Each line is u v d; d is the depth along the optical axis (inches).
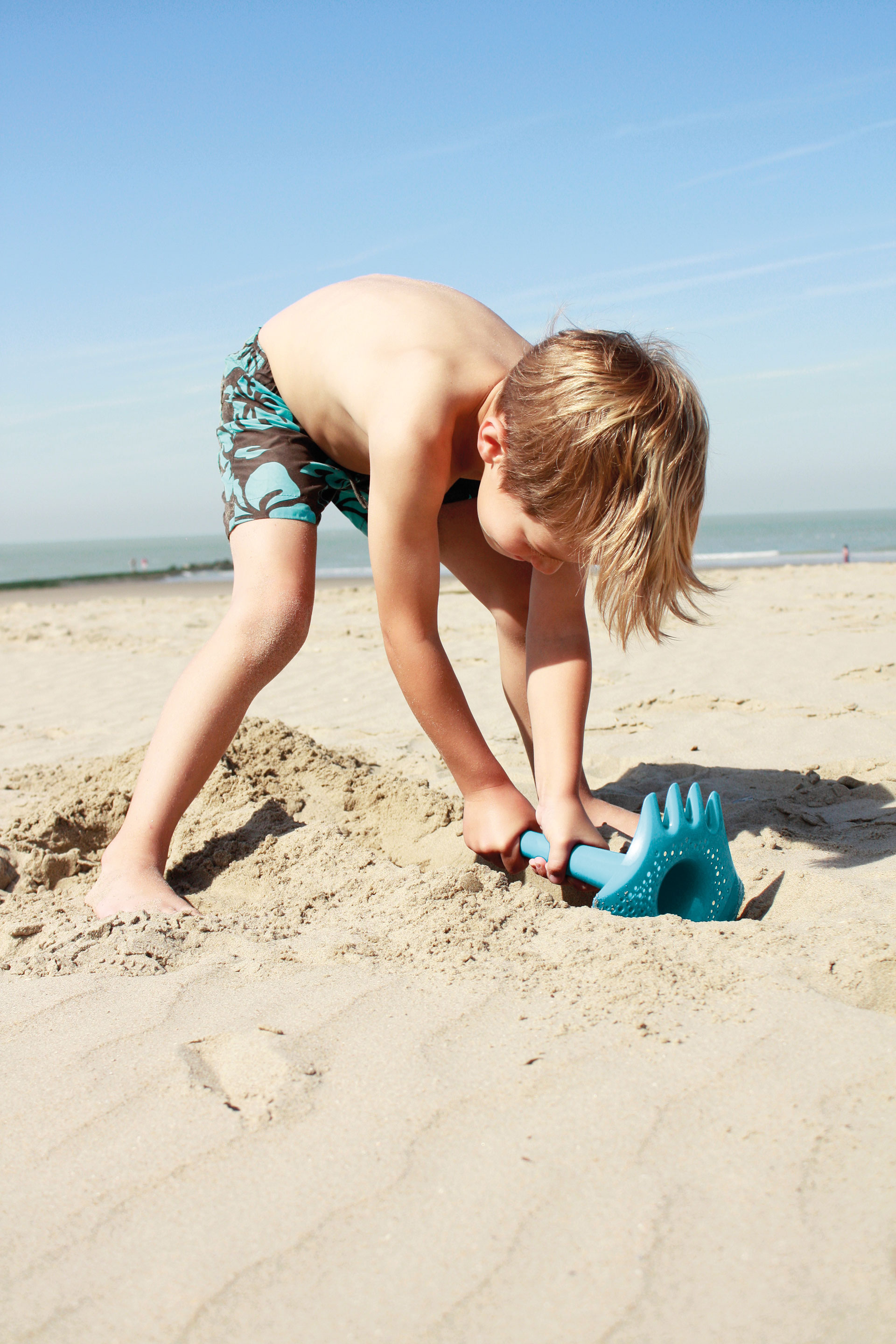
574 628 79.7
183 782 77.7
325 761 96.6
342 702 174.9
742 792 103.3
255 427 82.0
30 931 67.8
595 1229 35.9
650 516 56.2
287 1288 34.2
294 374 78.9
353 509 85.0
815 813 93.7
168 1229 37.3
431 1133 41.8
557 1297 33.1
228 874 78.4
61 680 229.9
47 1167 41.3
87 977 59.3
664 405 56.6
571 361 57.8
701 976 54.3
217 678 78.3
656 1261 34.3
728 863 68.7
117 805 91.8
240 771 94.3
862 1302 32.2
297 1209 37.9
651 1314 32.2
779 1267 33.7
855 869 74.8
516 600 91.2
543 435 57.0
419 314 71.7
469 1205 37.5
